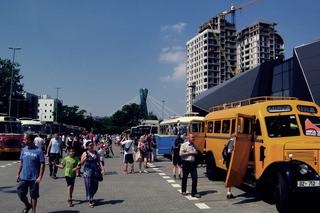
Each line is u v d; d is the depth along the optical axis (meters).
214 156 16.06
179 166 17.39
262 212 9.89
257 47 182.75
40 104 170.12
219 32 187.50
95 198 11.98
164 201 11.47
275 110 11.58
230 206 10.71
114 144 74.56
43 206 10.62
